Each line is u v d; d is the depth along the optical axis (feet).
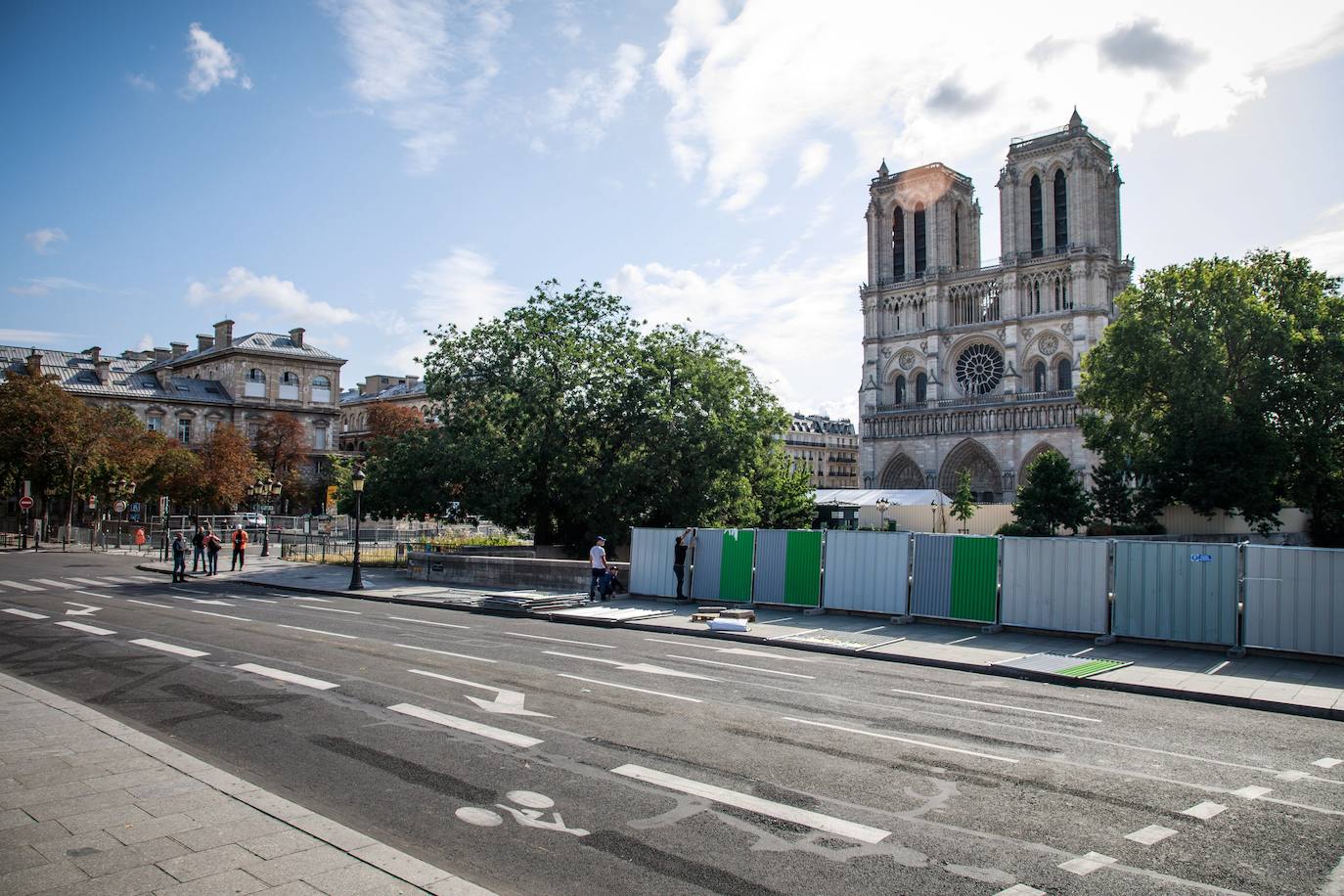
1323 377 187.32
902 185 407.03
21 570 147.84
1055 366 358.02
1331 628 64.03
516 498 144.87
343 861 24.52
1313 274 195.00
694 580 101.81
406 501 155.02
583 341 163.02
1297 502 211.82
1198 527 216.54
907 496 295.89
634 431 156.46
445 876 23.57
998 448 358.23
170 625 77.61
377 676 54.44
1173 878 25.91
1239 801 33.30
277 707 45.55
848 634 77.15
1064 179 364.79
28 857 24.56
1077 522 234.38
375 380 527.81
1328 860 27.53
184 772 32.81
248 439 367.66
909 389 399.65
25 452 240.53
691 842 27.94
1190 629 70.23
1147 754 40.11
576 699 48.62
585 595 108.27
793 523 200.95
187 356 419.74
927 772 36.22
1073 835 29.27
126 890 22.43
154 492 275.80
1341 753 41.22
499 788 32.99
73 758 34.40
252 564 162.71
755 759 37.42
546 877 25.04
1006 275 367.45
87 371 366.63
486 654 63.98
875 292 409.28
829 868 26.14
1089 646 72.08
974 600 81.10
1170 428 198.59
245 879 23.15
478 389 158.61
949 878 25.55
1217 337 189.78
